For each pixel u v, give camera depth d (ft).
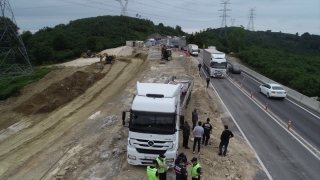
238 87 110.63
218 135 54.75
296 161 44.75
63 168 39.91
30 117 72.69
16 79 117.50
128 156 38.32
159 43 275.39
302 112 77.30
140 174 37.58
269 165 42.93
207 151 46.01
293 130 60.85
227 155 45.11
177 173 31.45
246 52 210.18
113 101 80.23
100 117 65.62
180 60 166.61
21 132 61.98
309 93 104.17
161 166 33.14
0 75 126.11
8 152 50.67
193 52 212.23
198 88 98.02
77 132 55.83
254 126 62.69
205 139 50.39
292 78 123.75
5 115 74.18
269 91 92.99
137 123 37.55
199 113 67.56
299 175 40.09
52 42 225.76
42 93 86.74
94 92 96.53
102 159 42.24
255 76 140.46
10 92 93.20
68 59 195.93
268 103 86.33
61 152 46.03
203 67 156.66
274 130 60.39
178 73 126.72
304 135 57.82
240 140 53.42
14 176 39.37
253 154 46.85
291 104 86.79
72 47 228.02
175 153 37.47
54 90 90.84
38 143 54.08
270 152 48.08
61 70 133.49
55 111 76.38
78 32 298.76
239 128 60.85
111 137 51.13
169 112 37.37
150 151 37.63
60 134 58.44
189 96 74.33
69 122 66.13
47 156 44.73
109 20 357.82
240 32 254.68
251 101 87.81
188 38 325.42
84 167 39.91
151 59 165.48
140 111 37.73
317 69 150.30
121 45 261.85
